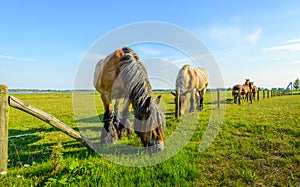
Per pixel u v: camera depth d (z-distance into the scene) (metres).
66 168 2.90
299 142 4.41
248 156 3.80
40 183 2.61
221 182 2.84
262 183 2.81
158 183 2.71
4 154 2.81
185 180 2.82
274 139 4.70
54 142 4.71
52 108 12.88
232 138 4.93
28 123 7.63
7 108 2.77
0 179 2.63
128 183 2.65
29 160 3.57
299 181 2.85
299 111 9.28
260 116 8.05
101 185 2.61
